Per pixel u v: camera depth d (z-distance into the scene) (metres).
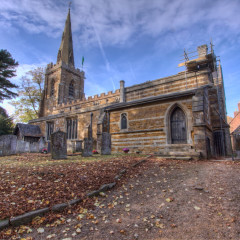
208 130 13.48
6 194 4.73
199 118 11.62
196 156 10.43
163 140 14.59
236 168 7.72
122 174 7.30
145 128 15.68
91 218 4.01
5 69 28.91
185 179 6.53
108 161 9.79
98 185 5.82
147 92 23.69
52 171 7.09
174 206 4.47
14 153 16.00
